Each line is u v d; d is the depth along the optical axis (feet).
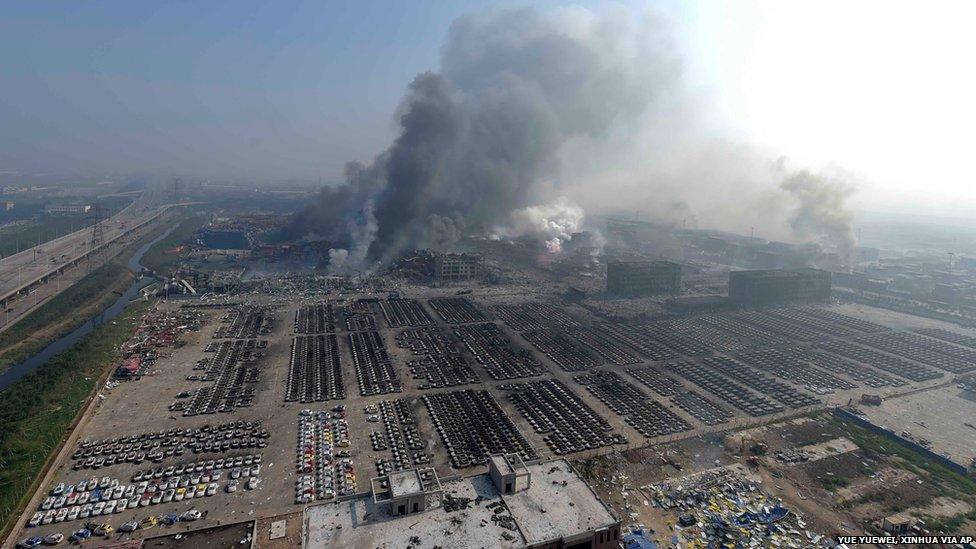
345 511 248.93
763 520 340.39
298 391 539.29
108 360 619.26
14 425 451.53
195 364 612.70
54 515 339.16
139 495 361.10
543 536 236.02
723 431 466.70
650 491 372.79
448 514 248.32
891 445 448.24
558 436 449.89
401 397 527.40
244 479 383.04
